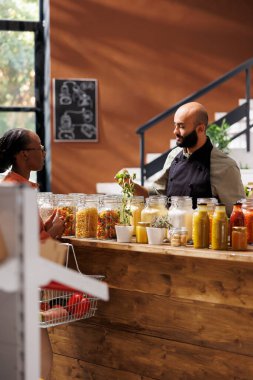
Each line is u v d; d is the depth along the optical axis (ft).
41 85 27.45
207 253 9.12
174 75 27.89
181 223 10.28
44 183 27.55
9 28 27.12
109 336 11.09
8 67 27.17
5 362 4.23
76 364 11.62
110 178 27.30
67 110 26.73
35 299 4.01
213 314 9.70
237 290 9.31
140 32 27.48
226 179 12.21
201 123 12.32
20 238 3.91
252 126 25.04
